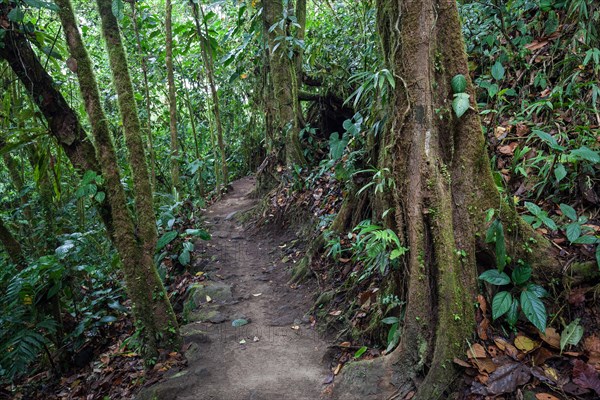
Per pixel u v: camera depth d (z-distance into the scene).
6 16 3.28
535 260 2.77
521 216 3.07
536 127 3.68
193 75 10.74
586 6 4.01
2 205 6.62
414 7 2.79
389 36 3.06
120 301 5.32
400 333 2.93
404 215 2.85
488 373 2.45
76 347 4.45
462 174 2.82
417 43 2.79
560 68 4.03
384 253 3.16
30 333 3.96
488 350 2.57
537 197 3.28
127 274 3.62
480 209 2.80
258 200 7.79
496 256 2.69
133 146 3.63
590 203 3.07
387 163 3.00
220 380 3.20
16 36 3.33
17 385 4.59
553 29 4.31
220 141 9.21
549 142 2.85
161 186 9.55
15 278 4.07
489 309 2.74
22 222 5.62
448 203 2.76
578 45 3.92
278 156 7.59
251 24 7.82
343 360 3.22
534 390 2.34
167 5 7.63
